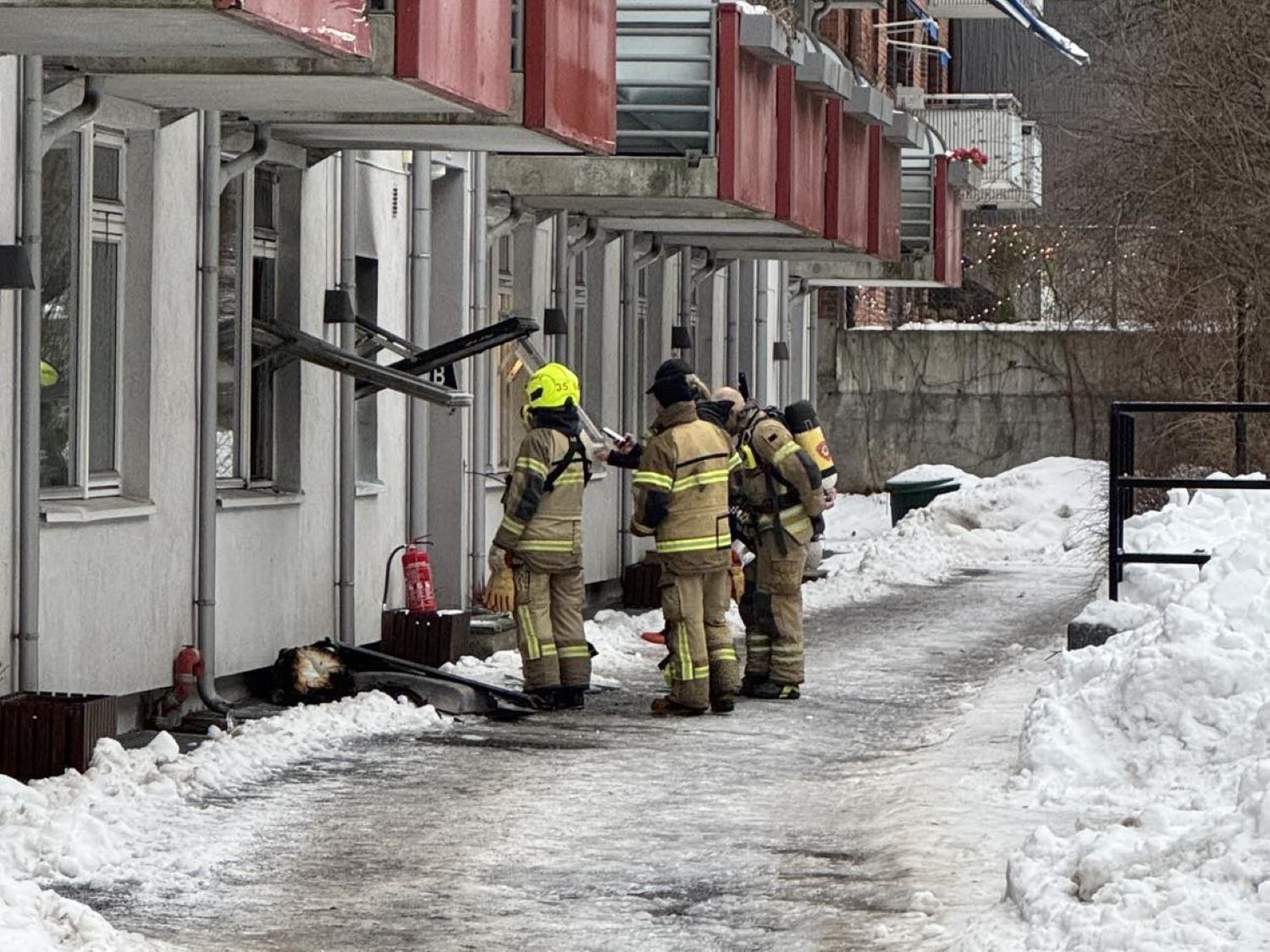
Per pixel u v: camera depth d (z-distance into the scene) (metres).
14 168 28.53
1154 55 59.31
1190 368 58.59
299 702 34.75
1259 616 27.50
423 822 25.09
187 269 33.97
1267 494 37.94
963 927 19.53
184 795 26.12
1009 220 112.38
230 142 35.69
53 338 30.97
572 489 35.41
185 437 33.84
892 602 60.47
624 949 19.25
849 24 96.12
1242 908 17.42
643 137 48.47
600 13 39.56
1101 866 18.83
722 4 48.19
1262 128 56.84
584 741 31.80
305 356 37.34
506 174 48.19
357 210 40.75
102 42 26.34
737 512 37.84
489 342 38.94
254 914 20.39
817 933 19.78
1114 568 35.12
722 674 35.50
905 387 106.12
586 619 54.91
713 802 26.80
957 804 25.66
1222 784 24.95
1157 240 59.66
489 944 19.38
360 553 40.69
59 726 26.16
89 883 21.50
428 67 29.95
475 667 39.28
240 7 23.83
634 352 59.97
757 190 50.62
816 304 95.56
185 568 33.78
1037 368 104.88
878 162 66.56
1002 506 83.81
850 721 34.94
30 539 28.81
